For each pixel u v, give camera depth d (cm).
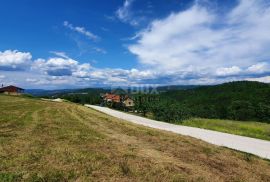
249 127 4072
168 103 5106
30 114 3572
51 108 5162
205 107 9319
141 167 1156
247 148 1886
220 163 1327
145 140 1888
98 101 12800
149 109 5578
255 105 8675
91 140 1755
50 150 1389
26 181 942
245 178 1113
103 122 3006
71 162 1190
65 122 2797
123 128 2514
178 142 1853
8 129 2080
